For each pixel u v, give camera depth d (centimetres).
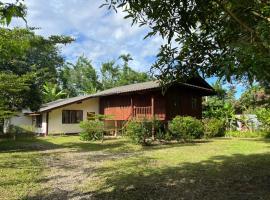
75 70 5309
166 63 520
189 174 912
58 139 2350
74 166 1112
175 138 2098
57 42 1938
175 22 456
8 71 1825
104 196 702
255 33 331
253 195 684
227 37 444
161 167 1047
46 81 4059
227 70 301
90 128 2212
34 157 1368
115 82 5081
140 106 2495
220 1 406
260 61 283
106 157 1347
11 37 890
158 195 698
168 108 2280
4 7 321
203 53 488
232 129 2616
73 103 2758
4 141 2211
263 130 2425
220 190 731
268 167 1020
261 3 375
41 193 736
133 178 877
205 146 1709
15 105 1891
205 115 2730
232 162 1129
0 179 886
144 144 1867
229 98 2831
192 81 2403
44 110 2661
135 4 427
